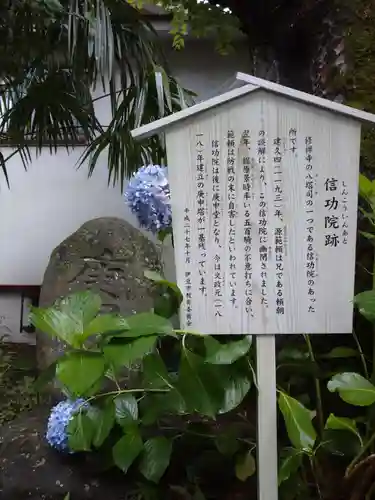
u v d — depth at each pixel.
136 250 2.53
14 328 3.48
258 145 1.19
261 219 1.20
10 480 1.52
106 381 1.50
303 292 1.21
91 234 2.56
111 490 1.48
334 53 1.80
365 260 1.56
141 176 1.28
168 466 1.46
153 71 2.03
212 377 1.23
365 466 1.27
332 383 1.15
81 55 2.09
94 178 3.43
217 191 1.20
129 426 1.29
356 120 1.19
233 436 1.38
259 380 1.23
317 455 1.36
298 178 1.20
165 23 3.05
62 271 2.46
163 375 1.29
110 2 2.04
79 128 3.19
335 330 1.21
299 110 1.19
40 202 3.44
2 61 2.30
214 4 2.39
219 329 1.21
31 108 2.61
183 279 1.21
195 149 1.19
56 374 1.14
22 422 1.82
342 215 1.20
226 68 3.25
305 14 1.94
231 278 1.21
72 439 1.21
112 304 2.33
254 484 1.44
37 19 2.01
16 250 3.46
